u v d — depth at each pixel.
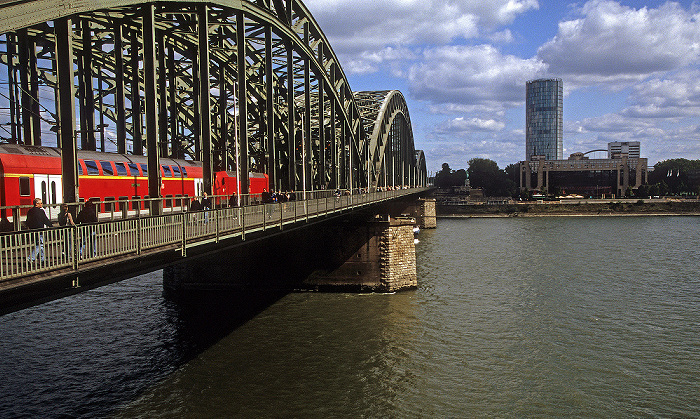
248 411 22.44
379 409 22.80
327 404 23.20
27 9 15.70
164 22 34.94
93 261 14.50
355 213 49.75
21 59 30.64
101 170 26.98
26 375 25.98
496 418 22.14
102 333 32.91
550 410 22.83
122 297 43.38
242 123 33.75
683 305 40.16
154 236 17.30
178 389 24.48
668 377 26.33
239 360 28.20
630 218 141.62
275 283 46.09
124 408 22.48
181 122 51.28
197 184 36.41
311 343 30.98
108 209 27.34
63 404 22.77
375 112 86.31
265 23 38.53
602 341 31.56
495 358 28.67
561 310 38.50
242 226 23.69
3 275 12.02
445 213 163.38
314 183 68.19
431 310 38.44
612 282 49.00
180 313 37.88
